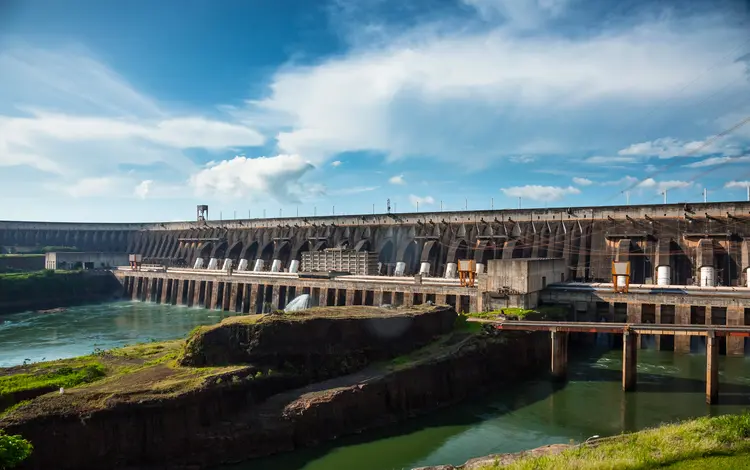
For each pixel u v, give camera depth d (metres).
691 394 55.78
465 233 122.81
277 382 46.94
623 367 57.28
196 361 47.31
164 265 156.62
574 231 109.19
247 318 52.31
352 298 100.00
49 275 132.38
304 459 41.09
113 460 37.41
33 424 36.00
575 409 52.00
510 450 42.84
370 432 46.25
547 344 69.19
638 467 28.02
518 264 77.31
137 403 38.59
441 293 90.44
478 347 58.91
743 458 28.80
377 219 137.88
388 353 54.91
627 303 78.00
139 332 94.81
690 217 98.88
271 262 150.25
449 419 49.62
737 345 70.50
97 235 190.50
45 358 74.62
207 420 41.12
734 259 92.00
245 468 39.44
